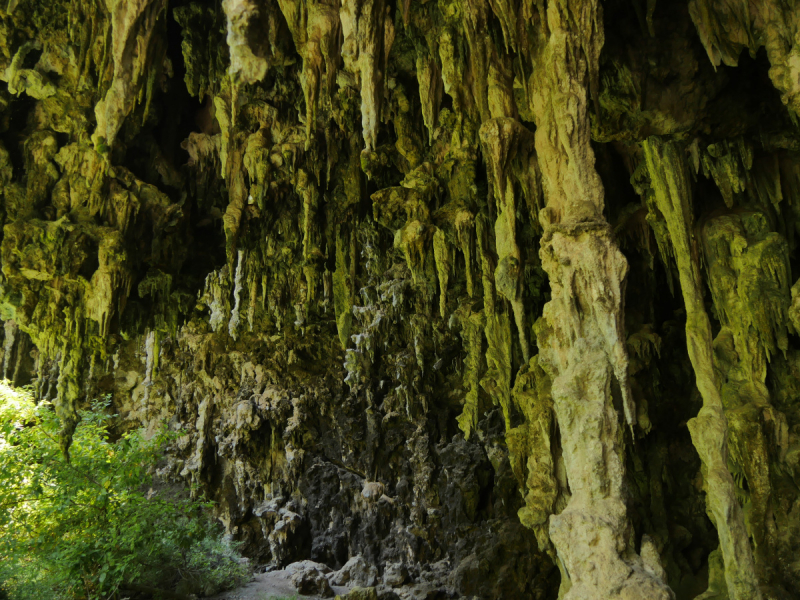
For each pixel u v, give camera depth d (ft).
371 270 59.82
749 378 30.60
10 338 59.88
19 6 31.48
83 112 35.12
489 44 26.53
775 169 30.83
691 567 39.37
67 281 36.27
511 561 54.19
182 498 65.46
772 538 28.25
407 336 66.44
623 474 18.47
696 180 32.27
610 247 19.81
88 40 30.66
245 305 60.23
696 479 41.47
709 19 22.65
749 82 25.76
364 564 61.11
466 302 50.88
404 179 39.34
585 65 21.43
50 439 46.83
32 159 35.35
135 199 37.99
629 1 25.00
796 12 20.21
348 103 37.40
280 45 32.65
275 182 43.83
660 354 42.83
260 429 68.39
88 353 38.99
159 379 68.95
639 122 25.90
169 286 43.57
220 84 36.76
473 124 34.86
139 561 46.39
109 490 47.55
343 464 67.67
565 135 21.06
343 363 69.82
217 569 55.88
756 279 29.91
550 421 32.83
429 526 61.52
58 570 40.88
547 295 44.68
